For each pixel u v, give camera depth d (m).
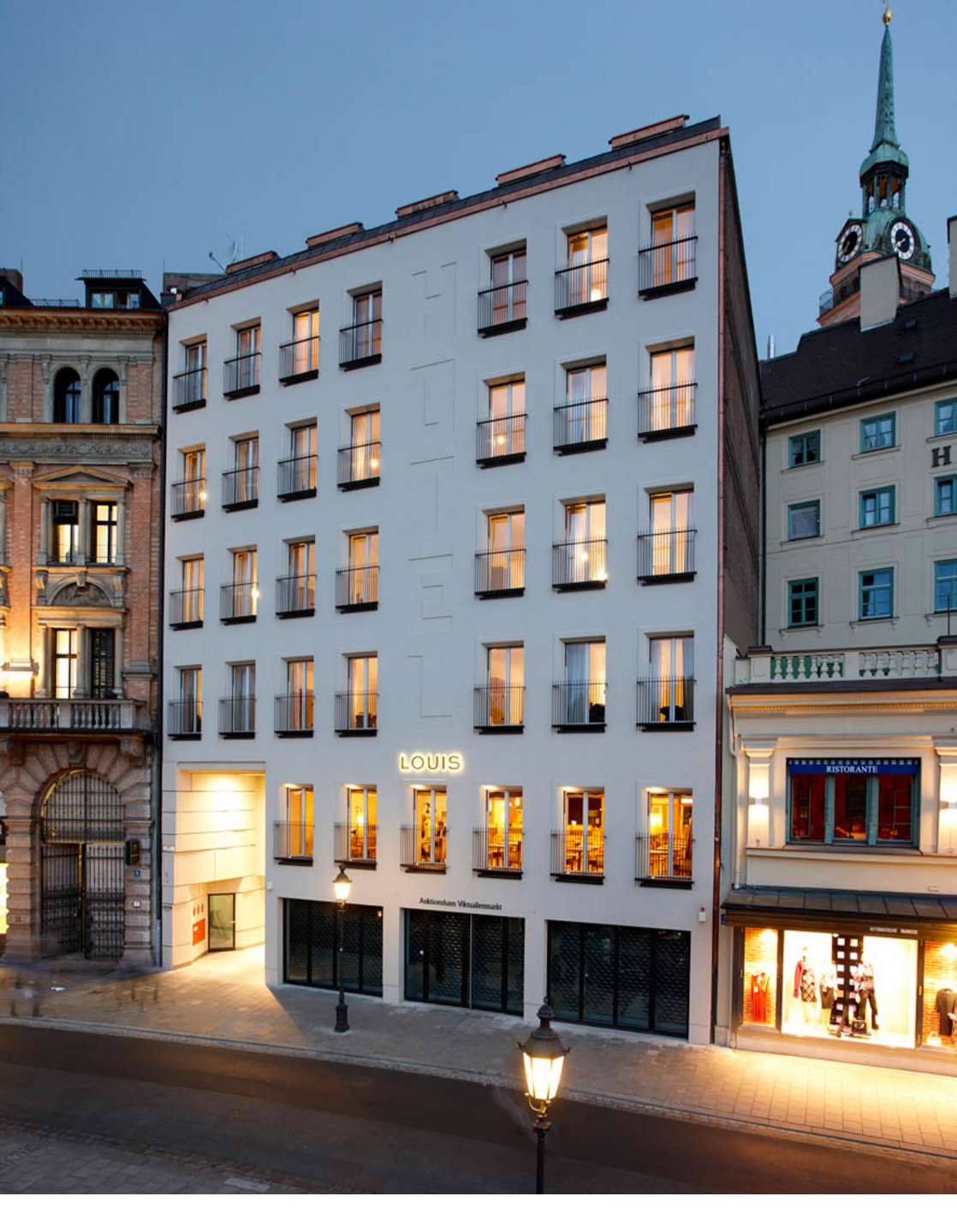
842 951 19.23
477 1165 13.80
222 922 29.08
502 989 22.45
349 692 25.31
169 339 28.88
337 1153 14.25
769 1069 18.34
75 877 28.56
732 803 20.72
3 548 28.66
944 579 29.33
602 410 22.61
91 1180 13.33
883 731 19.38
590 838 21.88
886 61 74.94
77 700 26.75
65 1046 19.83
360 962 24.22
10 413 29.11
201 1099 16.67
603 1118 15.81
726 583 21.25
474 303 24.17
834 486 32.09
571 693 22.30
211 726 27.02
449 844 23.11
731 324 22.92
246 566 27.52
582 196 22.97
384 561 24.83
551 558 22.56
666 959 20.64
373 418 25.81
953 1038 18.20
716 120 21.66
